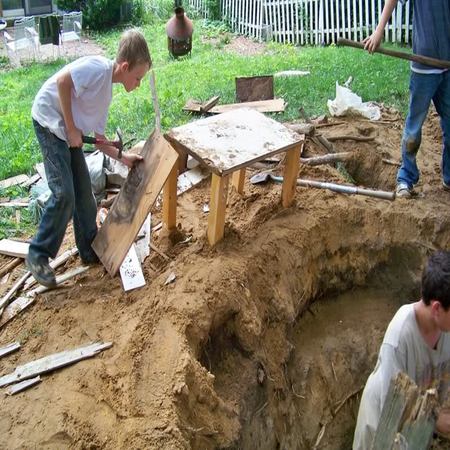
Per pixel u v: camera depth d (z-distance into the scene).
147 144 4.34
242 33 15.10
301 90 7.64
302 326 5.01
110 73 3.74
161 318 3.81
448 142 5.22
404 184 5.34
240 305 4.10
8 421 3.30
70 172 3.95
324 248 4.96
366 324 5.18
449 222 5.08
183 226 4.83
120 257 4.19
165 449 3.11
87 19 16.27
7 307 4.16
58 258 4.57
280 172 5.46
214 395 3.61
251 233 4.64
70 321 3.95
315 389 4.84
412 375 3.32
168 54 12.62
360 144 6.10
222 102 7.50
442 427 3.37
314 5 13.43
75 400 3.40
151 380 3.44
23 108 9.09
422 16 4.76
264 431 4.11
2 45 15.35
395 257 5.17
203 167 5.53
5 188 5.67
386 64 8.82
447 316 2.99
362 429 3.36
